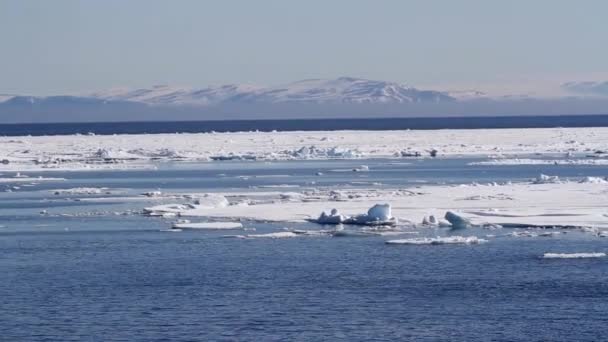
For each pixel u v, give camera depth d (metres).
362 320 77.88
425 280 91.38
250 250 106.94
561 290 86.88
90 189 177.50
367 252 104.94
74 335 74.00
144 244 111.69
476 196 152.62
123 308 81.94
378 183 186.12
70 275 95.06
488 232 117.31
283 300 84.38
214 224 125.00
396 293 86.56
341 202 147.62
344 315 79.38
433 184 182.62
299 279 92.38
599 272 93.44
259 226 124.75
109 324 77.00
